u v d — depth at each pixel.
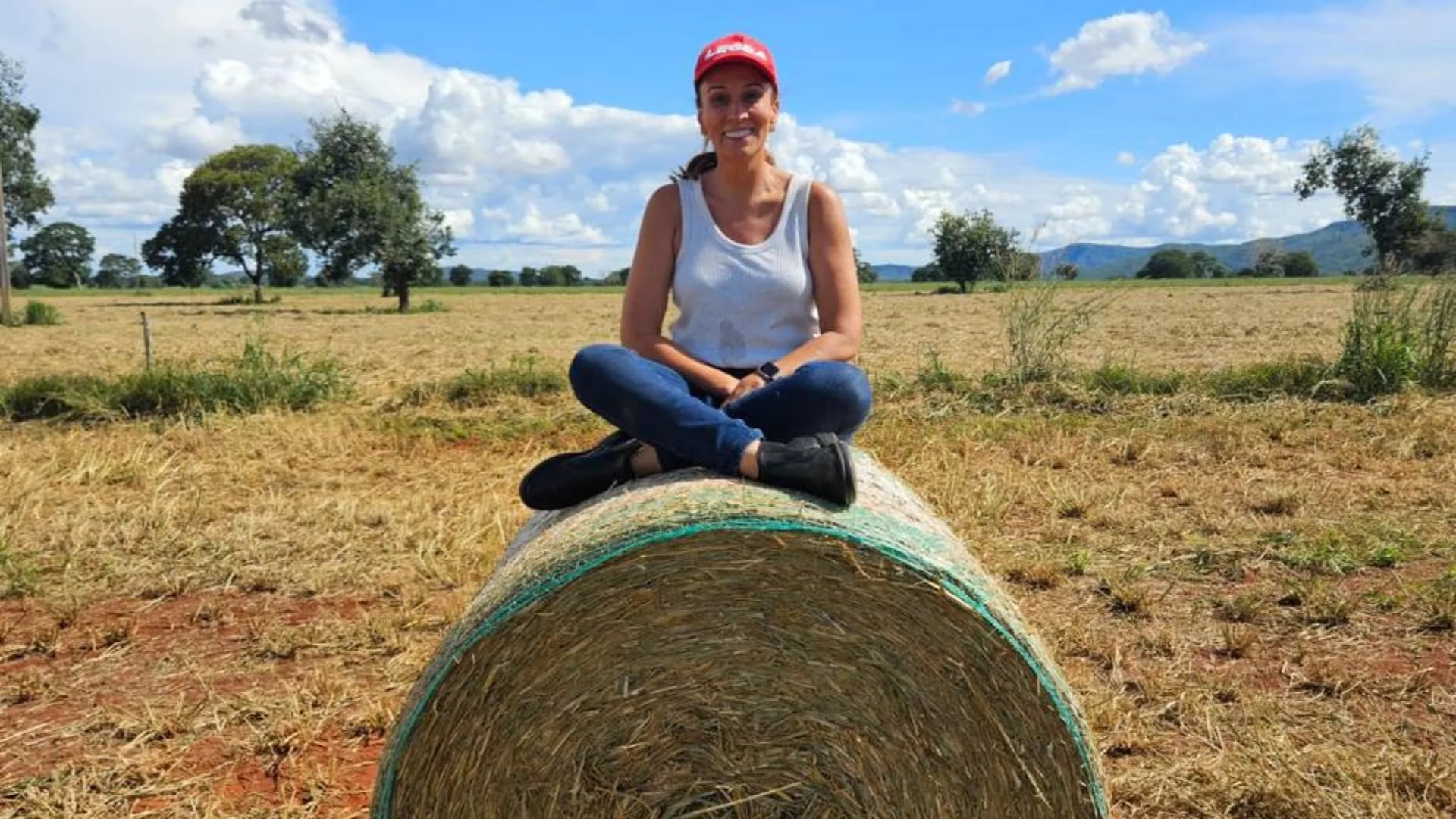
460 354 18.16
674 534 2.40
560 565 2.42
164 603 5.29
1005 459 8.32
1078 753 2.41
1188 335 19.75
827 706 2.48
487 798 2.48
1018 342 11.88
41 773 3.62
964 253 57.59
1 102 57.41
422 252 41.56
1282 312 28.38
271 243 79.00
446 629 4.88
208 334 26.12
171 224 80.19
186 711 4.04
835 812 2.51
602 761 2.51
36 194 59.56
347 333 25.81
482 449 9.29
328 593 5.41
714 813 2.53
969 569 2.58
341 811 3.37
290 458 8.67
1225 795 3.35
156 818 3.35
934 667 2.44
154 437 9.50
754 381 3.08
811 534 2.40
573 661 2.46
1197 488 7.29
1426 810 3.26
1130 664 4.41
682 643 2.47
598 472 2.94
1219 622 4.86
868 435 9.05
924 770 2.46
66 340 23.42
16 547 6.06
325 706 4.09
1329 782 3.41
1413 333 11.09
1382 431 8.85
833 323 3.28
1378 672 4.27
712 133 3.24
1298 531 6.16
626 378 2.80
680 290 3.31
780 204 3.32
